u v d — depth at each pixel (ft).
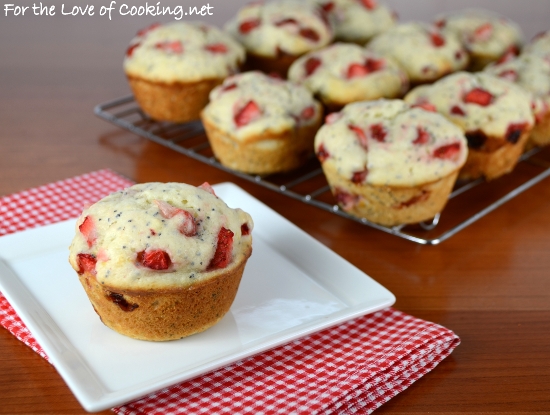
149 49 1.87
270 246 1.42
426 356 1.21
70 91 2.16
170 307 1.19
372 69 1.84
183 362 1.17
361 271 1.34
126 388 1.12
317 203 1.58
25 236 1.40
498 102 1.66
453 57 2.01
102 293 1.18
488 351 1.24
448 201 1.65
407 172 1.46
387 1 3.28
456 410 1.13
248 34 2.08
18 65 2.34
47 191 1.62
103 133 1.91
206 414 1.10
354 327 1.26
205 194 1.26
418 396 1.16
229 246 1.22
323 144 1.53
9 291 1.26
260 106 1.68
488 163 1.67
